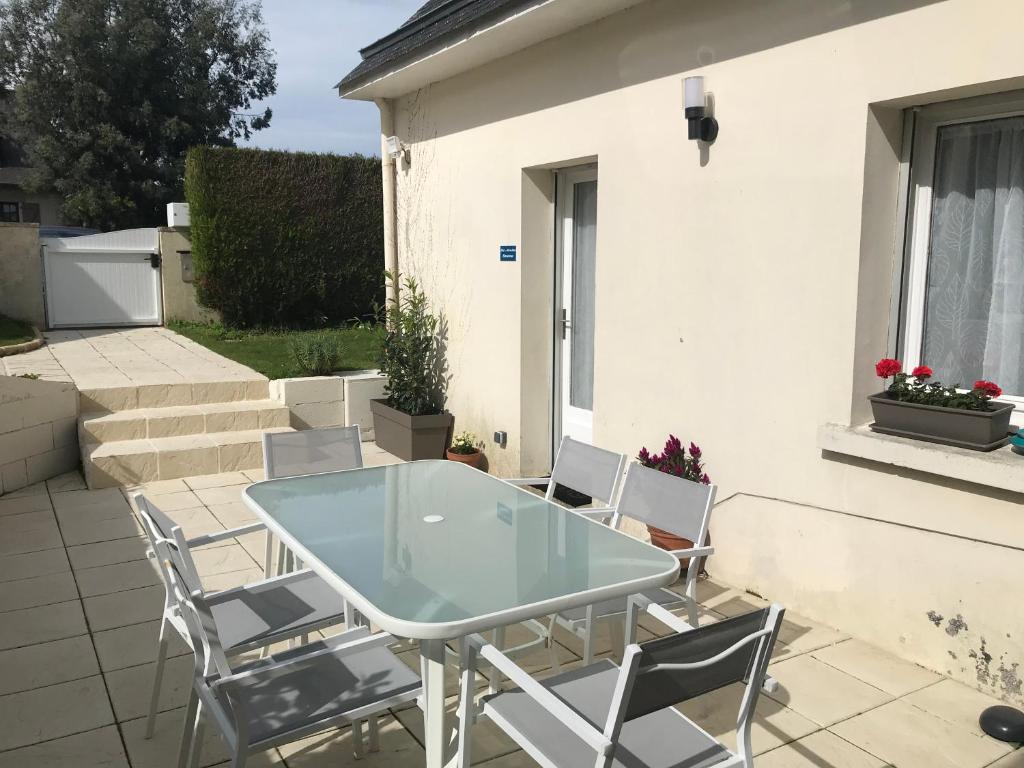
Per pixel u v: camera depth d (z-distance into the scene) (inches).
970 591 131.2
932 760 113.5
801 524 157.4
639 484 136.1
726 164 166.4
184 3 879.7
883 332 150.5
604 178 199.9
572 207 235.6
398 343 283.9
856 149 141.6
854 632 149.5
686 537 125.9
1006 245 138.2
